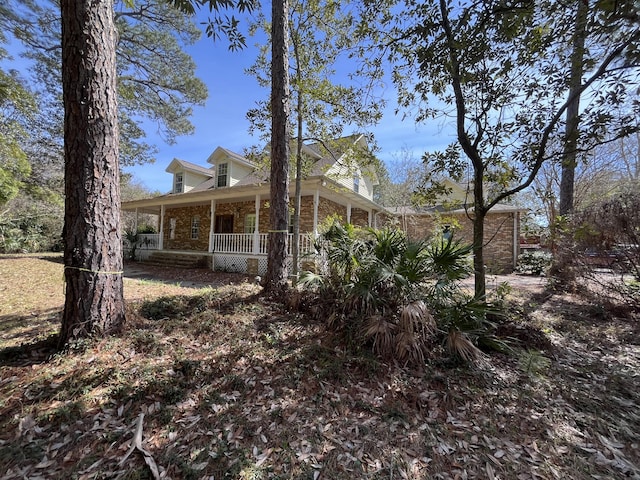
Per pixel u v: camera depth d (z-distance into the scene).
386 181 20.62
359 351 3.07
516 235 12.33
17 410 2.05
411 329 2.94
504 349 3.32
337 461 1.81
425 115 4.55
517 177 4.07
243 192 10.82
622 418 2.29
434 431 2.09
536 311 5.30
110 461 1.72
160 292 6.41
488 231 12.89
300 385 2.55
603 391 2.68
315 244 4.65
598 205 5.80
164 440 1.90
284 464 1.77
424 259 3.49
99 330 3.02
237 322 3.76
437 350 3.14
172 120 13.33
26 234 15.61
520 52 3.47
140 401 2.21
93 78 2.97
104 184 3.09
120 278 3.28
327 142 7.23
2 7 8.62
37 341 3.18
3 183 7.97
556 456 1.89
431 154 4.65
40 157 11.99
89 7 2.93
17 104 7.86
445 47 3.59
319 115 6.86
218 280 9.05
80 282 2.97
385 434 2.06
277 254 5.01
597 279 5.75
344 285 3.86
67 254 3.00
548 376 2.91
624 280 5.62
